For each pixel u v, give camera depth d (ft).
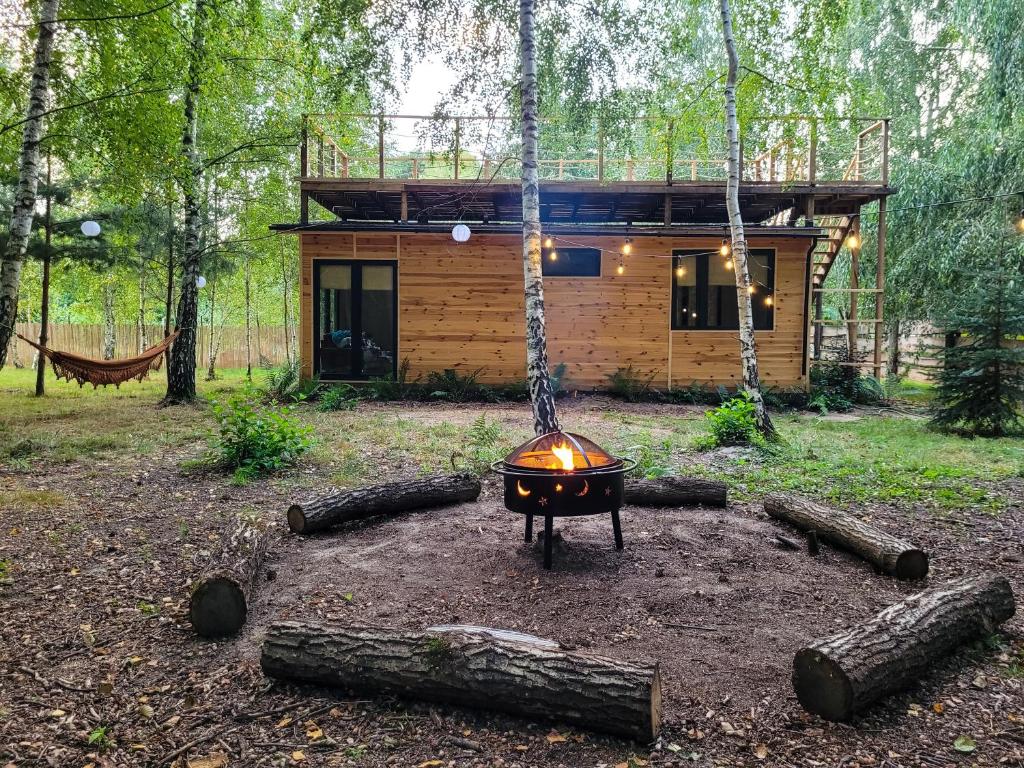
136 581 13.48
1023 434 32.91
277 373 52.70
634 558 14.79
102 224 46.16
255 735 8.34
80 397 47.01
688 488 19.29
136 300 81.66
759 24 33.45
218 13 35.86
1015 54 45.65
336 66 27.09
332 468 24.11
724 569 14.14
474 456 25.39
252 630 11.29
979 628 10.48
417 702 9.03
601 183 45.75
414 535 16.52
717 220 58.75
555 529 16.99
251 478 22.47
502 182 45.60
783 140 41.06
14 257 27.71
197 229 43.09
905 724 8.55
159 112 32.73
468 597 12.68
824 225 64.34
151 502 19.51
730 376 46.88
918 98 61.05
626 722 8.06
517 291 46.83
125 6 29.86
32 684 9.52
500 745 8.11
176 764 7.77
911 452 27.76
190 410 39.65
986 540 16.12
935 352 36.55
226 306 88.58
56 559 14.62
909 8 59.47
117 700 9.12
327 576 13.80
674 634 11.14
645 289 46.91
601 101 26.71
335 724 8.58
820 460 25.40
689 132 38.52
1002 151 47.98
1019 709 8.89
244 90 43.65
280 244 63.10
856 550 14.61
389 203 52.47
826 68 33.19
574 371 47.09
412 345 46.85
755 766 7.68
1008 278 33.50
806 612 12.03
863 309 60.80
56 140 32.01
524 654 8.77
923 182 52.85
